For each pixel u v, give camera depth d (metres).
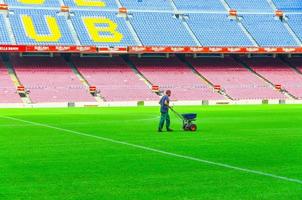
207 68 93.38
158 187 14.24
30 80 80.50
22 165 18.06
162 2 100.12
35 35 85.25
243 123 39.38
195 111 57.97
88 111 58.94
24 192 13.62
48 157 20.08
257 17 101.44
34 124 38.12
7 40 82.62
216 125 37.28
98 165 18.03
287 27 100.31
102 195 13.29
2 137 28.23
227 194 13.37
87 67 87.88
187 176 15.84
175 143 25.00
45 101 75.06
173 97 81.94
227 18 100.06
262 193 13.46
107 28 90.75
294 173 16.34
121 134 29.89
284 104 79.31
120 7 96.06
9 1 90.88
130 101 78.00
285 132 31.52
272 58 99.81
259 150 22.27
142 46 86.44
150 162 18.67
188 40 92.56
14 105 71.56
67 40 85.94
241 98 84.19
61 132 31.38
